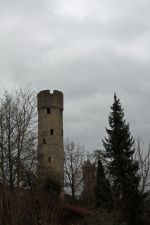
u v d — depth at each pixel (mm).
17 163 33219
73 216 39812
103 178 50500
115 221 38156
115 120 50625
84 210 42719
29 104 37281
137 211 45219
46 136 78312
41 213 26250
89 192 67500
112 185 47781
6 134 36125
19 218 25172
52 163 76250
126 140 49562
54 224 26828
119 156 48250
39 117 80375
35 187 30984
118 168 47875
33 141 39594
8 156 34406
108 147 50000
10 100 38812
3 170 30781
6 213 25266
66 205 41000
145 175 46688
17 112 37094
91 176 71812
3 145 35219
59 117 80438
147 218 46000
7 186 29766
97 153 68688
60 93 81625
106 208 45844
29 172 35094
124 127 50438
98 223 35938
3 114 37000
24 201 26594
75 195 72188
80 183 73000
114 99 51750
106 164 50875
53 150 77438
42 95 80188
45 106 79750
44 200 28266
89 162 74250
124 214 44969
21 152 36000
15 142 35750
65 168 75875
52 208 29141
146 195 46031
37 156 41344
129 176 46906
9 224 24609
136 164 47438
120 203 45844
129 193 45844
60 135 79688
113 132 50219
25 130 36250
